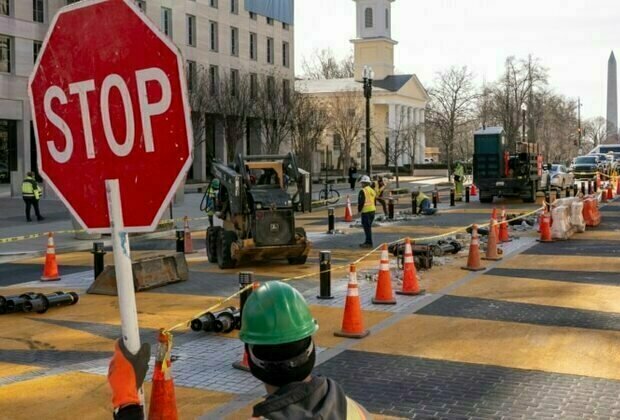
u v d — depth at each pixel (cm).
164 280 1332
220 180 1549
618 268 1409
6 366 827
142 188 231
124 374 214
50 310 1145
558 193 3306
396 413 635
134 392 213
